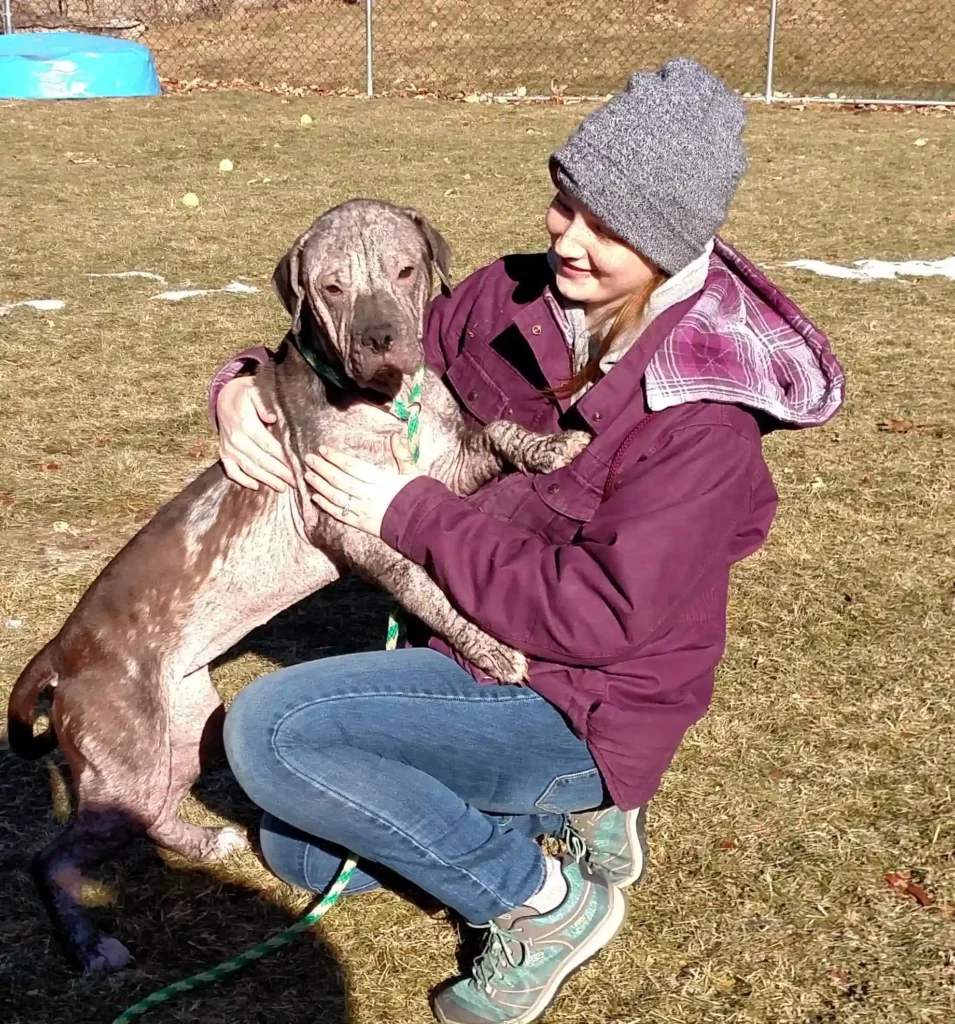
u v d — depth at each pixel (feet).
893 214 34.71
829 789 12.28
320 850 10.87
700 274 9.66
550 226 9.96
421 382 11.35
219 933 10.95
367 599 16.29
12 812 12.46
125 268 29.86
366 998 10.13
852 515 17.71
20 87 53.42
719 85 9.39
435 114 51.42
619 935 10.59
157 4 72.33
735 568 16.35
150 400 22.00
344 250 11.07
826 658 14.39
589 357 10.20
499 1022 9.70
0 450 19.94
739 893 11.02
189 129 47.21
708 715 13.41
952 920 10.62
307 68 62.80
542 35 67.46
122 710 11.19
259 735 9.36
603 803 10.29
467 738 9.62
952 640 14.66
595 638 8.98
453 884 9.66
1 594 15.83
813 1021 9.68
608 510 9.07
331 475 9.96
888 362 23.59
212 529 11.75
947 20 64.85
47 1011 10.11
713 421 9.04
